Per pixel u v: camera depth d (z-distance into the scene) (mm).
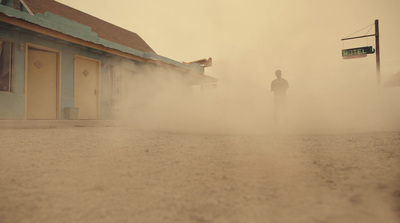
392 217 1198
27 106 7551
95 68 9484
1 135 4379
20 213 1289
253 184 1731
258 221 1194
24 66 7242
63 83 8312
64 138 4176
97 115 9445
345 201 1404
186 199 1487
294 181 1773
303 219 1204
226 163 2326
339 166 2145
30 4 10453
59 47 8227
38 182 1789
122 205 1404
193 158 2561
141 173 2031
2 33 6777
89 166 2252
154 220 1222
